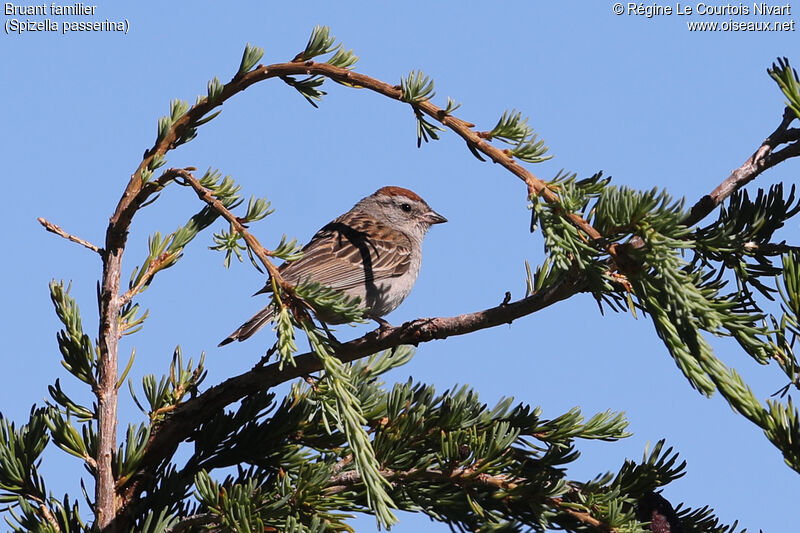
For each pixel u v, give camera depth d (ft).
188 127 26.08
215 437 25.82
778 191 24.90
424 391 26.11
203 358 27.04
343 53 25.99
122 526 24.11
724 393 19.08
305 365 25.32
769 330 19.74
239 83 25.67
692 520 24.43
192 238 26.37
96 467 23.84
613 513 22.99
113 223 25.09
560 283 22.65
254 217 23.39
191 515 23.81
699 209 24.07
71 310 24.82
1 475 24.02
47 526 23.36
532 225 20.95
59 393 24.70
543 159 23.15
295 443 26.58
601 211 20.15
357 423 21.66
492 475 24.23
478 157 23.45
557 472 24.85
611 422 25.75
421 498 24.06
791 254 21.59
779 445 18.93
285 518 22.89
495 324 24.13
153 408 25.62
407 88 23.84
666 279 19.33
